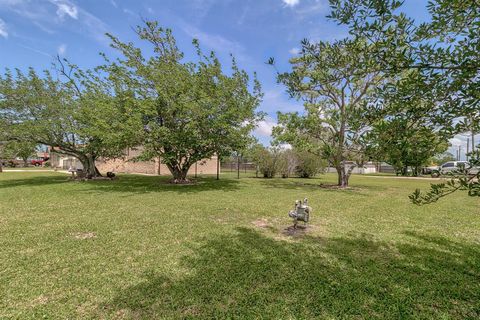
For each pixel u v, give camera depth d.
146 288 2.82
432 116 1.90
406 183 16.80
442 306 2.57
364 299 2.66
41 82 13.78
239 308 2.47
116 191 10.54
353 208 7.46
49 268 3.29
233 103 11.82
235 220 5.85
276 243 4.30
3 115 12.80
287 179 19.12
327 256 3.77
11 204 7.56
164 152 12.54
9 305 2.49
